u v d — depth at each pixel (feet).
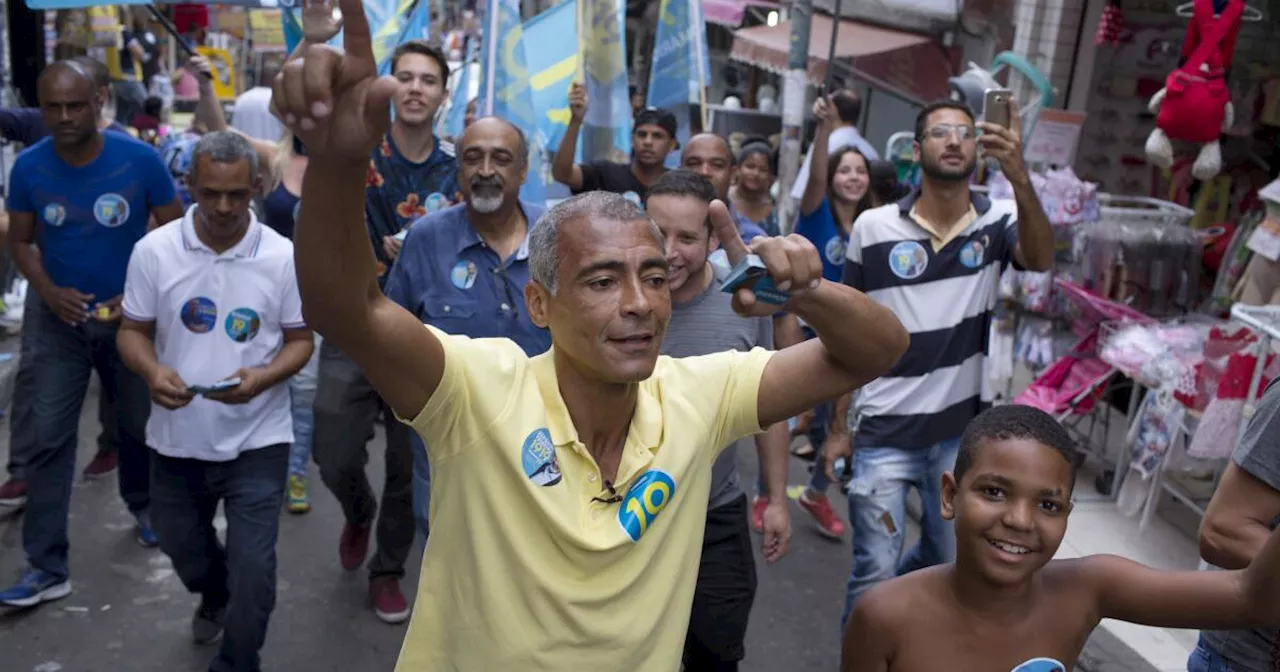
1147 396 17.60
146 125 36.78
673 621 6.95
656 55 22.58
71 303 14.82
